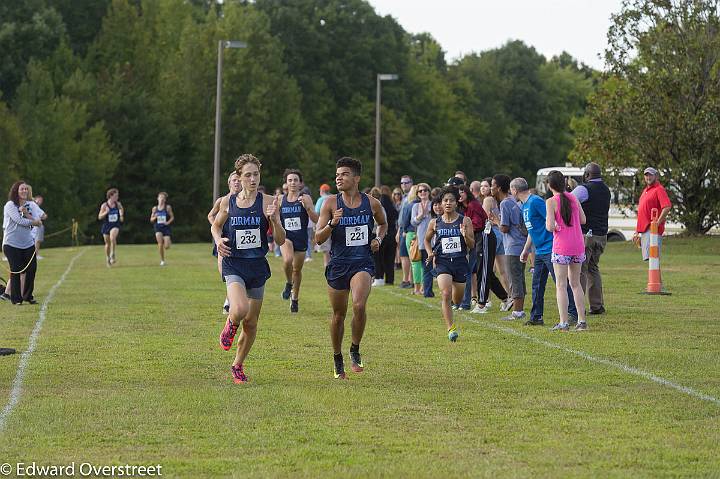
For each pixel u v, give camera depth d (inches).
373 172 4510.3
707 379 570.6
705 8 2001.7
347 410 488.1
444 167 4820.4
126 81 3934.5
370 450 412.8
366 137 4515.3
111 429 447.2
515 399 516.1
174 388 544.4
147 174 3858.3
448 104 4950.8
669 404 500.4
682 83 1974.7
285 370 607.2
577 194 871.1
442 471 379.6
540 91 5748.0
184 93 3988.7
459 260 714.8
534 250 815.1
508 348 692.1
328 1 4564.5
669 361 633.0
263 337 749.9
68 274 1437.0
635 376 580.7
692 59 1990.7
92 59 4087.1
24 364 622.5
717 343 714.2
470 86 5383.9
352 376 585.3
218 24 4183.1
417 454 405.7
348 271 574.9
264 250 562.6
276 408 491.5
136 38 4175.7
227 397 518.3
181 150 4003.4
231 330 557.0
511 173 5551.2
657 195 1082.1
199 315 895.7
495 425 456.8
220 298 1055.0
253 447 417.1
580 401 508.7
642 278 1275.8
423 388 545.6
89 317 879.7
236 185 799.7
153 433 440.8
